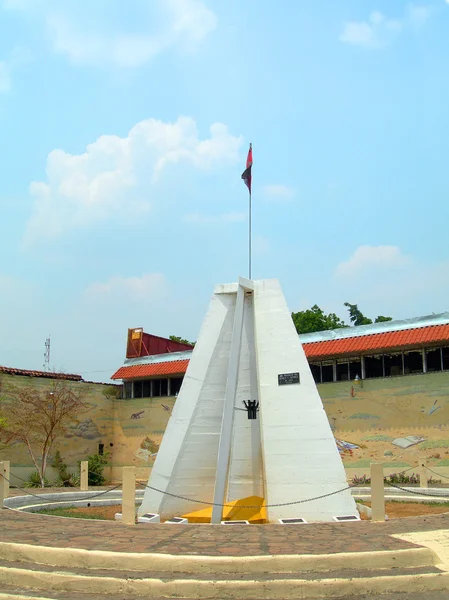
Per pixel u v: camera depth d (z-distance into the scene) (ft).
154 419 107.45
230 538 34.04
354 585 25.90
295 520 43.91
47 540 33.12
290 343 50.29
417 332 83.15
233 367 49.08
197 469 49.34
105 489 79.41
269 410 48.83
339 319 148.66
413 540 33.88
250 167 58.85
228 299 52.80
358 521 41.98
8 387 96.32
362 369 89.15
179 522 45.19
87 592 26.32
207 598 25.41
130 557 28.22
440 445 78.89
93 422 109.19
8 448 95.25
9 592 26.53
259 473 49.52
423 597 25.52
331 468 46.16
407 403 82.79
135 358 115.14
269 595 25.52
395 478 80.89
